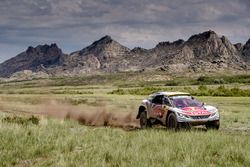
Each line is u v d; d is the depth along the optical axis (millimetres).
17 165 8820
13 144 10406
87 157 8812
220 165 8055
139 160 8242
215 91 70312
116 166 8086
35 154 9672
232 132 15938
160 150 9203
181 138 11469
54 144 10586
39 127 14258
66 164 8055
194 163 7875
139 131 13945
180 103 15984
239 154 8703
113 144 10297
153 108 17062
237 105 36781
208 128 15742
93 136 12367
